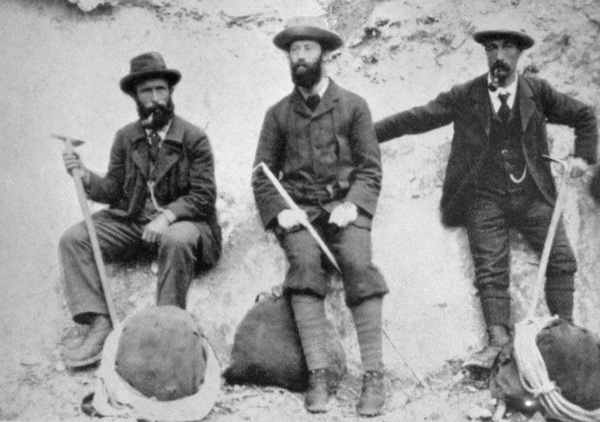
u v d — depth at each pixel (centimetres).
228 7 862
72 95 839
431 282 813
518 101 825
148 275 807
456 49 846
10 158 828
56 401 774
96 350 789
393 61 851
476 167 822
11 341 798
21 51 846
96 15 855
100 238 807
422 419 765
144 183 814
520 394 764
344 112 813
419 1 861
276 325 788
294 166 810
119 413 741
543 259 802
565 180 820
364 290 779
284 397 778
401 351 801
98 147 830
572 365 758
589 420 755
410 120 836
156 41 853
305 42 814
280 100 833
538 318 780
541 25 845
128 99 835
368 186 802
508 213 818
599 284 814
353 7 866
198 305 803
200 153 818
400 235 820
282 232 796
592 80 837
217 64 849
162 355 749
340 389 784
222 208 824
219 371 769
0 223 818
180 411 745
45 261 814
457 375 794
